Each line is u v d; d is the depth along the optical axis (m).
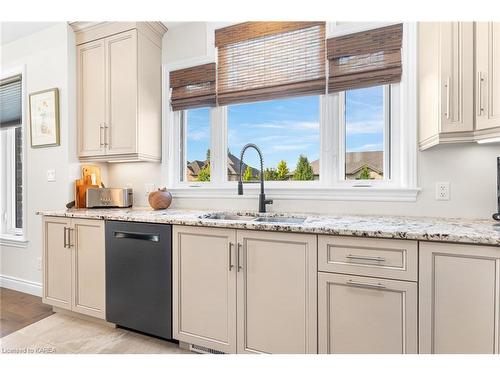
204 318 1.68
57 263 2.22
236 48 2.30
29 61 2.74
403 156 1.84
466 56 1.36
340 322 1.38
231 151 2.42
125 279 1.92
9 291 2.82
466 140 1.38
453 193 1.71
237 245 1.58
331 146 2.05
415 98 1.78
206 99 2.40
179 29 2.50
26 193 2.78
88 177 2.58
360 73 1.91
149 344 1.86
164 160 2.56
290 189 2.11
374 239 1.31
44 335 1.98
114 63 2.40
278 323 1.50
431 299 1.23
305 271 1.45
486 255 1.16
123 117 2.37
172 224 1.76
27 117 2.76
